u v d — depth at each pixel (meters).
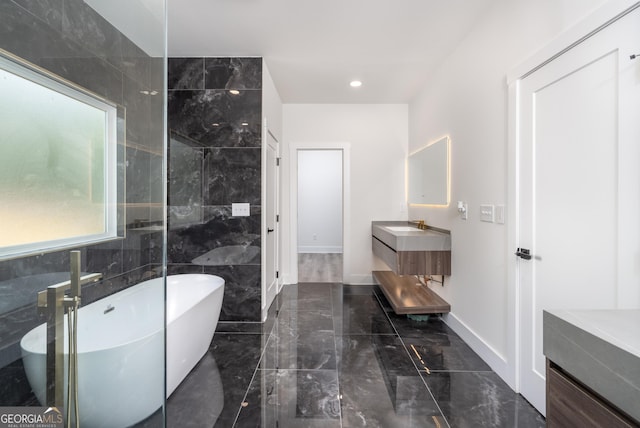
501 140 1.78
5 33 1.17
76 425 1.15
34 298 1.18
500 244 1.80
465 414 1.48
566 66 1.30
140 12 1.46
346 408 1.53
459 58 2.36
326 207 6.72
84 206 1.36
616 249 1.10
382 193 3.90
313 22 2.12
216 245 2.66
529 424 1.41
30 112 1.22
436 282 2.91
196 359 1.93
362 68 2.85
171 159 2.66
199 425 1.41
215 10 1.99
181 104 2.64
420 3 1.90
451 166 2.52
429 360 2.01
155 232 1.32
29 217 1.19
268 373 1.85
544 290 1.45
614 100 1.10
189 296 2.42
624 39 1.06
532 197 1.52
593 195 1.19
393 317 2.79
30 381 1.12
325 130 3.86
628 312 0.76
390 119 3.87
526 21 1.56
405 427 1.39
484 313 2.00
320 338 2.35
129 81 1.47
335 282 4.07
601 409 0.62
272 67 2.82
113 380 1.21
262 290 2.68
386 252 3.03
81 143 1.38
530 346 1.55
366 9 1.97
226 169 2.65
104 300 1.34
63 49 1.36
